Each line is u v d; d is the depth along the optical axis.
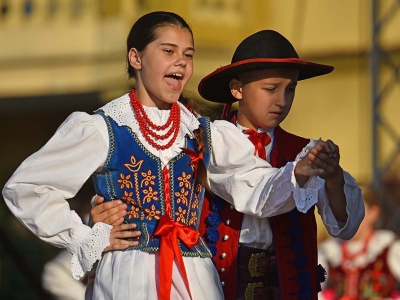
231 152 9.37
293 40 25.39
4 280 15.68
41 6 24.64
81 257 8.66
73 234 8.69
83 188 16.50
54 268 13.96
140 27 9.09
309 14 25.36
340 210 9.30
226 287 9.73
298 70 9.96
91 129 8.84
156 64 8.93
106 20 23.73
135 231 8.81
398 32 23.72
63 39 24.31
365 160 24.84
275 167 10.04
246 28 24.81
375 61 18.34
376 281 15.80
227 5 24.55
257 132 10.09
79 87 24.19
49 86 24.52
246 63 9.70
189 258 8.88
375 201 16.08
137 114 9.05
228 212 9.85
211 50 24.11
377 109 18.34
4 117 27.72
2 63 24.91
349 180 9.41
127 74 9.41
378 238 16.00
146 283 8.63
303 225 9.98
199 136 9.25
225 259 9.77
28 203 8.73
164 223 8.80
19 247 16.86
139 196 8.88
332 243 16.31
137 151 8.96
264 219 9.82
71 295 13.83
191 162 9.12
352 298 15.84
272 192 9.04
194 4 23.97
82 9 24.11
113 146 8.88
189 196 9.09
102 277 8.80
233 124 9.75
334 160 8.72
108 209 8.82
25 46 24.69
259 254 9.82
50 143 8.82
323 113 25.53
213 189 9.61
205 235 9.79
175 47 8.96
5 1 24.94
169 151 9.10
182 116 9.31
